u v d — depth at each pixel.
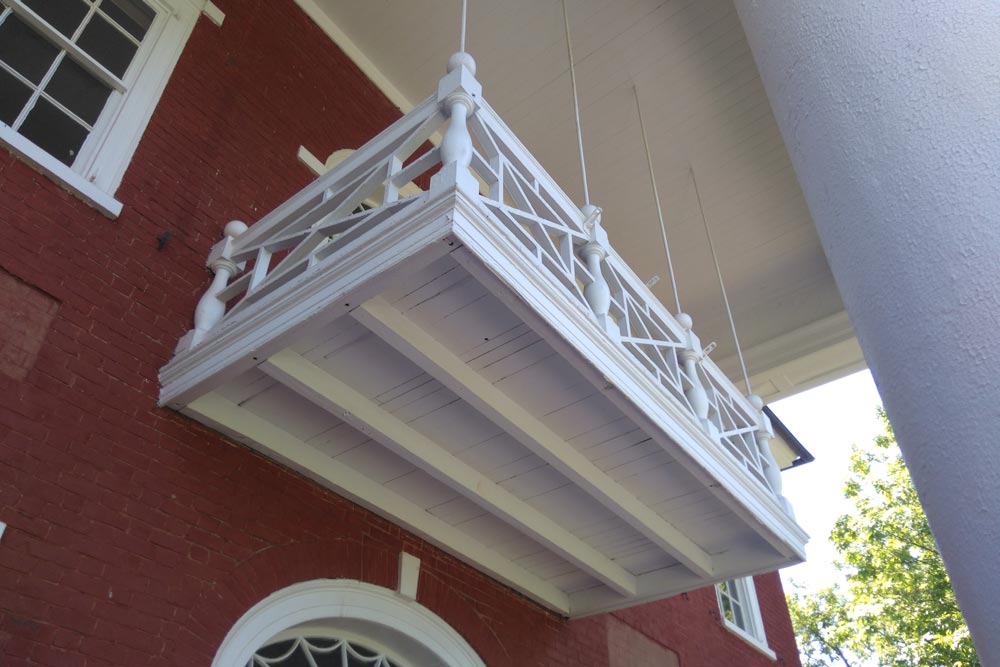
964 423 1.30
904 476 19.64
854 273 1.64
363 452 4.93
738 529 5.66
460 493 5.12
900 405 1.47
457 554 5.70
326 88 7.08
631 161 9.01
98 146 4.94
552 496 5.36
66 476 3.82
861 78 1.72
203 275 5.06
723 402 5.71
